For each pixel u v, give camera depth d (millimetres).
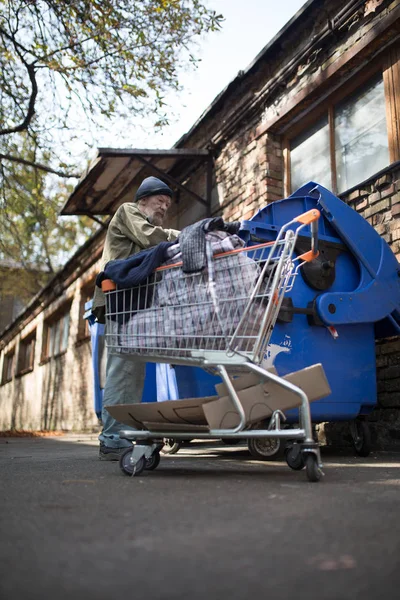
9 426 17969
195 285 2355
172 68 7523
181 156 6648
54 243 17812
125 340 2461
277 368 3125
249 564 942
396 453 3703
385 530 1196
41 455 3943
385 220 4254
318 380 2211
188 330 2314
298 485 1956
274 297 2279
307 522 1280
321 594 799
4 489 1893
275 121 5691
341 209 3527
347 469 2598
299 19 5266
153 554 1004
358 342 3449
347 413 3340
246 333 2238
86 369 10531
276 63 5785
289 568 920
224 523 1272
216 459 3369
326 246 3443
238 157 6344
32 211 10945
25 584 841
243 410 2201
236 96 6348
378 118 4680
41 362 14391
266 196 5727
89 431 10016
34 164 9453
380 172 4266
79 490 1852
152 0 7020
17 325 18172
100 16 7125
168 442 3850
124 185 7359
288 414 3113
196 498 1650
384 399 4039
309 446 2066
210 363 2199
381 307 3479
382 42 4516
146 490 1840
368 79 4832
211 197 6805
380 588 825
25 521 1310
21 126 8625
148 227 3221
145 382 4117
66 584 840
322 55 5172
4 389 19781
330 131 5203
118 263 2562
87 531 1196
